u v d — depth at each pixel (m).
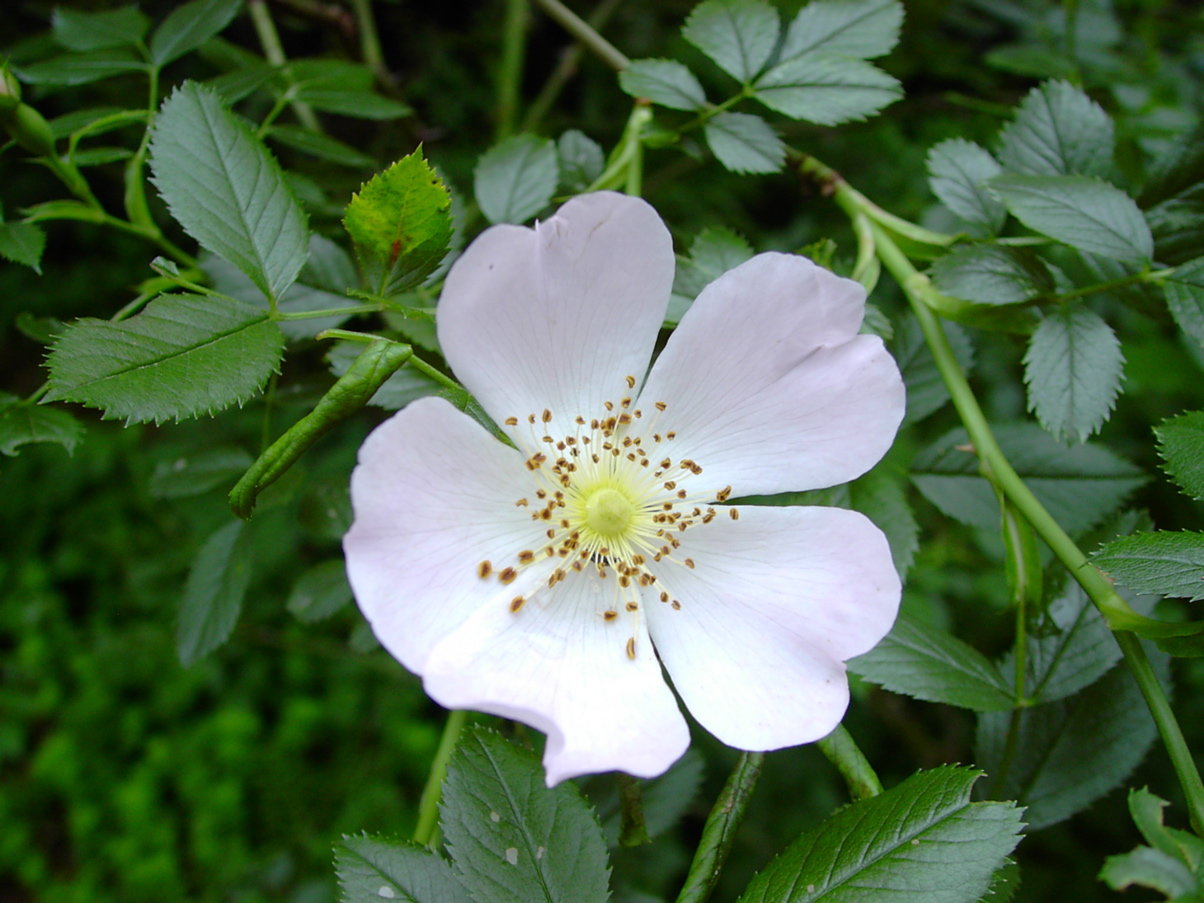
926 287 0.10
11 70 0.11
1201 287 0.09
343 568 0.12
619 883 0.11
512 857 0.08
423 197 0.08
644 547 0.09
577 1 0.22
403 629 0.08
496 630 0.09
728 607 0.09
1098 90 0.15
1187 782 0.08
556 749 0.07
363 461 0.08
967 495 0.11
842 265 0.11
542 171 0.11
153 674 0.32
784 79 0.11
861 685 0.16
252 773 0.30
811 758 0.23
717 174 0.21
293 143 0.12
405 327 0.10
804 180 0.11
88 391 0.08
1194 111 0.15
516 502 0.09
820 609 0.09
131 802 0.30
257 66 0.13
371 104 0.12
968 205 0.10
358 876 0.08
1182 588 0.08
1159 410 0.20
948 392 0.11
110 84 0.14
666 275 0.09
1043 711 0.10
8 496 0.33
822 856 0.08
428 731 0.29
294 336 0.10
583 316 0.09
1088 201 0.09
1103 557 0.08
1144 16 0.17
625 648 0.09
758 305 0.09
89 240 0.32
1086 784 0.09
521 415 0.09
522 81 0.23
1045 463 0.11
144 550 0.33
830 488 0.10
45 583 0.33
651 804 0.11
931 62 0.17
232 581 0.12
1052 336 0.09
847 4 0.11
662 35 0.22
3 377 0.36
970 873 0.07
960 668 0.09
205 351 0.08
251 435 0.13
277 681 0.32
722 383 0.09
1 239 0.10
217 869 0.29
